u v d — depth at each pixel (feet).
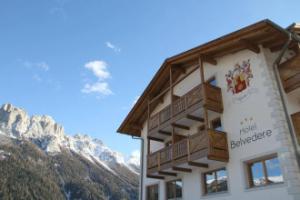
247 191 41.96
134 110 72.79
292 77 42.24
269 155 40.93
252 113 44.93
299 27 42.47
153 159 60.29
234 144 46.24
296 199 35.96
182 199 54.95
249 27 43.24
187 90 60.95
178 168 53.42
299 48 43.04
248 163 43.93
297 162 38.24
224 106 50.14
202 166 49.70
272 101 42.32
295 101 43.47
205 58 53.62
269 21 40.78
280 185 38.06
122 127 75.77
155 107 72.38
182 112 54.13
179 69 62.13
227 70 51.85
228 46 50.39
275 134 40.65
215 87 51.34
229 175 45.57
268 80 43.83
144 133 76.23
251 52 48.16
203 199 49.67
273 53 46.68
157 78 65.36
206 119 47.47
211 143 45.52
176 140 60.54
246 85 47.37
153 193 66.33
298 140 39.34
